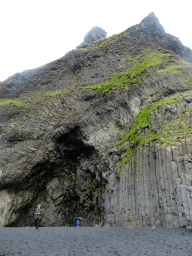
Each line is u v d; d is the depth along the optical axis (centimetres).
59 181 2798
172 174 1228
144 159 1554
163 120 1672
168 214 1191
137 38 3597
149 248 789
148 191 1435
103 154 2416
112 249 799
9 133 2653
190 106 1605
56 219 2580
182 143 1284
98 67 3409
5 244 928
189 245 793
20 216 2539
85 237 1105
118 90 2667
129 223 1510
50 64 3669
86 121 2714
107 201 2059
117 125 2591
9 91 3403
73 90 3045
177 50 3847
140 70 2781
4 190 2488
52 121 2798
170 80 2383
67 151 2838
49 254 741
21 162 2525
